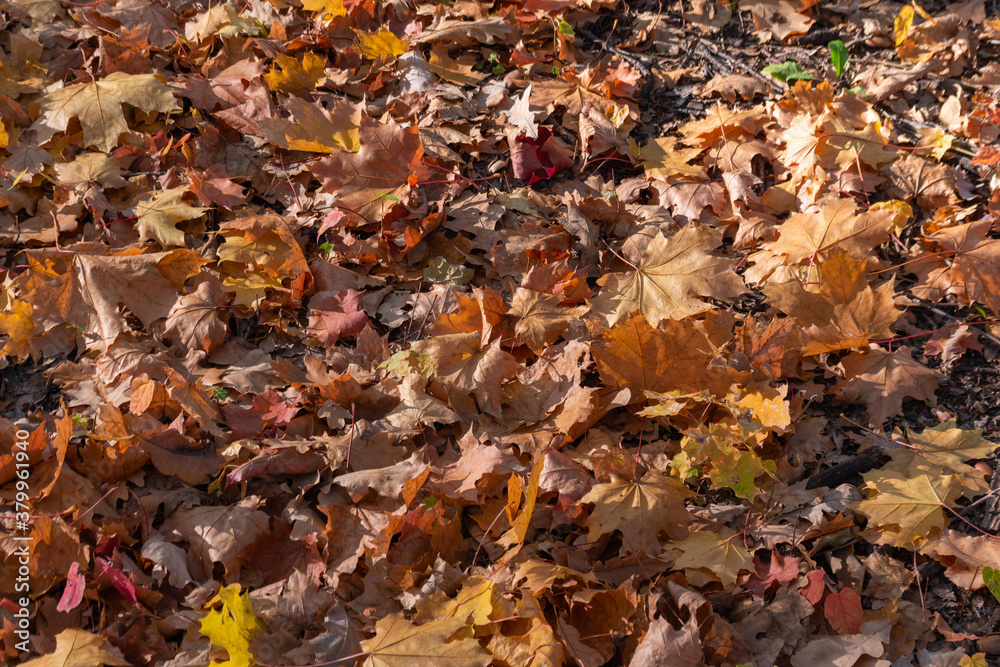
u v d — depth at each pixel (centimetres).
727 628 192
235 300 275
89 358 262
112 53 345
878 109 341
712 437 220
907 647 195
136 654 186
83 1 387
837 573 212
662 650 181
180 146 334
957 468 228
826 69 360
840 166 316
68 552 200
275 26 379
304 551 213
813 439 244
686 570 206
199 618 192
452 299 285
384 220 301
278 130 322
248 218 293
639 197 331
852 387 256
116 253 284
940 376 258
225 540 210
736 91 359
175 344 266
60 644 177
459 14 407
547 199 324
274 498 227
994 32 348
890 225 277
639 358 243
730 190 312
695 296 260
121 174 320
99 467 224
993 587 188
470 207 313
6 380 258
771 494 229
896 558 215
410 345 252
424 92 359
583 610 199
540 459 203
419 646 176
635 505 216
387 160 301
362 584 207
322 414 239
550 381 252
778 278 286
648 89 374
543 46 398
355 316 275
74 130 334
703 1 404
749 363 255
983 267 272
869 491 228
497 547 217
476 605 187
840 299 261
